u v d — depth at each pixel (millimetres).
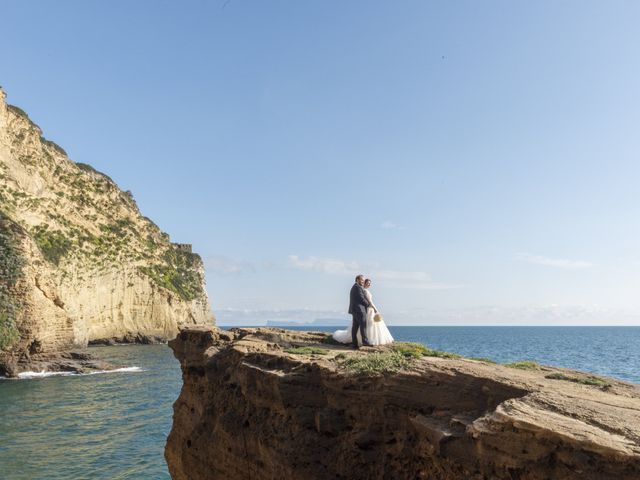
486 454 6414
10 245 55750
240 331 15688
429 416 7988
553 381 7887
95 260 90188
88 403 35531
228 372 13156
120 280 95750
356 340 13406
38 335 55156
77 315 78438
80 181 102812
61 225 87625
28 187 84250
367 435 8961
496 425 6363
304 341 14531
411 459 8164
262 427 11062
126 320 96688
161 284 105250
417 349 11898
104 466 21234
